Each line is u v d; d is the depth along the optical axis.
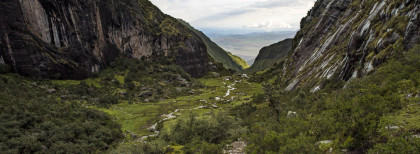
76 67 120.75
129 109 100.56
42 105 71.81
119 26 165.25
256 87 166.62
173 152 35.31
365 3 76.75
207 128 41.44
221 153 27.58
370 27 52.22
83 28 132.25
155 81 151.25
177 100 125.31
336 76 57.69
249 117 63.34
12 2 99.25
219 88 164.62
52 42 116.25
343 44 68.81
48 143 53.81
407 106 16.97
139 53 180.75
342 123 18.77
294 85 85.31
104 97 110.00
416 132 12.76
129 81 139.75
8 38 98.00
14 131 52.56
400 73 26.50
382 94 23.39
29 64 101.94
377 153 11.37
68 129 61.00
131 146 39.28
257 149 21.05
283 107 54.16
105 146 59.94
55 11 117.44
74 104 84.62
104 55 149.12
